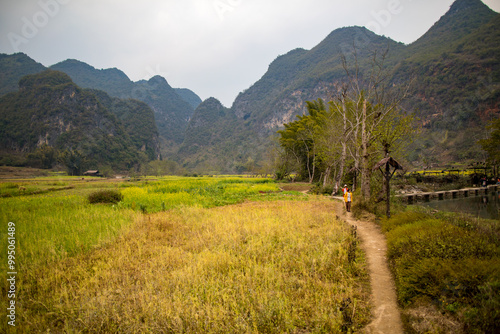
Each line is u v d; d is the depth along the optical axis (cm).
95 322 412
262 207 1605
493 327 336
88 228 926
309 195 2606
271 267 577
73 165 8388
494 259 461
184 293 476
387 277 593
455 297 412
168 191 2483
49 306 470
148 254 725
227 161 17488
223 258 631
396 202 1530
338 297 470
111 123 16162
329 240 752
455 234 609
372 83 1961
